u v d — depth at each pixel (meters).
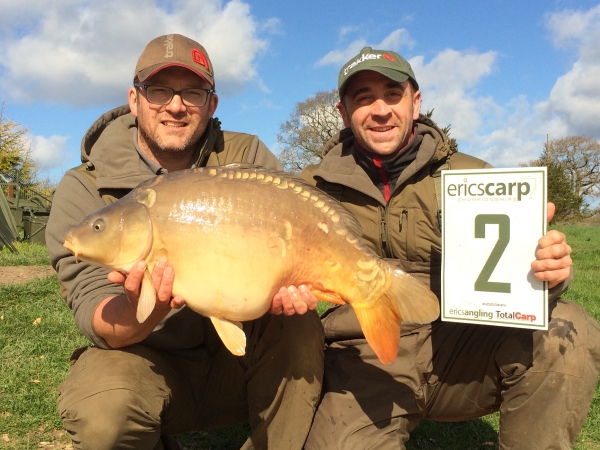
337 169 2.71
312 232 2.05
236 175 2.05
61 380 3.50
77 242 1.99
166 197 1.99
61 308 5.07
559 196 38.09
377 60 2.59
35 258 8.45
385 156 2.66
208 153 2.78
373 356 2.53
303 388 2.27
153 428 2.17
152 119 2.61
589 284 8.80
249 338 2.34
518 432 2.33
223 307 1.96
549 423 2.27
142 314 1.92
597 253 14.39
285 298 2.04
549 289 2.28
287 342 2.26
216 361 2.51
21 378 3.49
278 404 2.27
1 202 11.98
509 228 2.23
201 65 2.63
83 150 2.69
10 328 4.41
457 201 2.30
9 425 2.93
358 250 2.11
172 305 1.99
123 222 1.97
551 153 45.72
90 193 2.54
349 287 2.11
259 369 2.30
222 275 1.94
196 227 1.94
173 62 2.55
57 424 2.99
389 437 2.27
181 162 2.78
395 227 2.62
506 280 2.23
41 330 4.40
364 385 2.45
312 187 2.15
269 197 2.02
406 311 2.10
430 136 2.68
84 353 2.32
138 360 2.24
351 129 2.88
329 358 2.63
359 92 2.63
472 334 2.48
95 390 2.08
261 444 2.29
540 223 2.19
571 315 2.33
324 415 2.34
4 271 7.30
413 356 2.51
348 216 2.16
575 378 2.25
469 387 2.54
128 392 2.09
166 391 2.26
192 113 2.63
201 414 2.55
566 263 2.11
